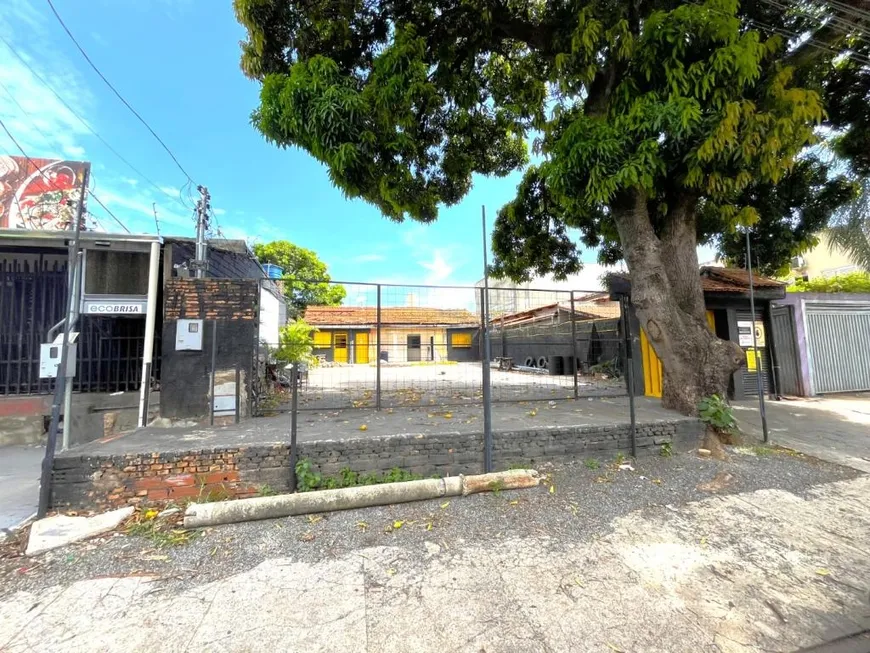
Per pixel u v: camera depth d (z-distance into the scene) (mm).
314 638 2193
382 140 5145
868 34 5418
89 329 6648
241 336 5531
